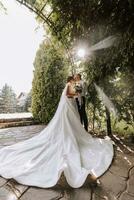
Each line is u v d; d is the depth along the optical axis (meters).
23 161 3.57
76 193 2.76
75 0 4.88
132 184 3.01
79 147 4.11
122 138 5.31
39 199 2.62
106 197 2.67
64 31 5.58
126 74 5.00
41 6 5.37
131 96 5.04
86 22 5.04
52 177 3.06
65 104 4.17
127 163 3.74
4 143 4.95
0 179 3.12
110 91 5.29
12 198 2.63
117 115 5.23
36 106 7.58
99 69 5.31
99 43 5.00
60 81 7.17
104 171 3.39
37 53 7.38
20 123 7.20
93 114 5.97
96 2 4.66
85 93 5.57
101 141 4.56
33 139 4.24
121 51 4.67
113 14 4.70
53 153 3.67
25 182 2.99
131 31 4.49
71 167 3.27
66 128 3.94
